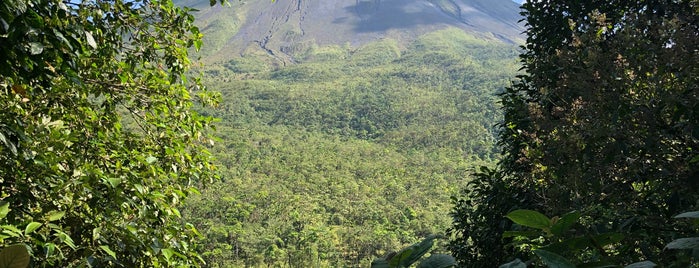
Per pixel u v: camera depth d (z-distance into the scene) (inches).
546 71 203.0
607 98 150.5
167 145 219.6
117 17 199.5
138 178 170.6
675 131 146.0
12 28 98.3
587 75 156.8
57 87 166.7
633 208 149.3
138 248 153.4
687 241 34.4
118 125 219.1
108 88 211.5
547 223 38.8
